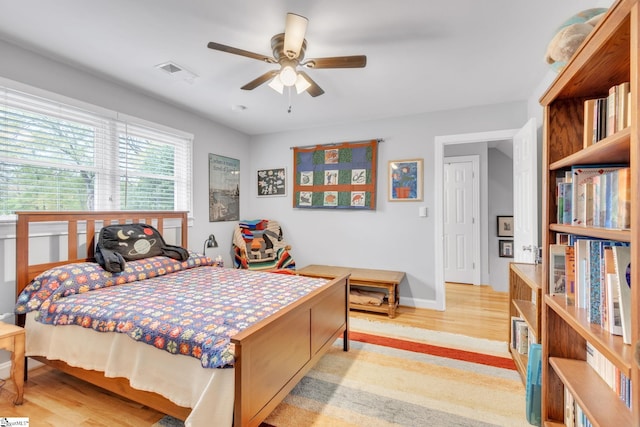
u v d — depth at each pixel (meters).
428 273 3.61
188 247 3.54
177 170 3.45
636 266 0.73
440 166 3.52
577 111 1.32
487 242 4.85
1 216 2.08
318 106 3.37
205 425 1.21
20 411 1.71
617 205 0.92
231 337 1.21
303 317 1.75
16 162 2.14
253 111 3.53
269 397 1.40
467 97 3.10
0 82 2.02
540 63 2.38
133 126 2.94
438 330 2.93
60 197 2.42
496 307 3.67
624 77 1.11
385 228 3.80
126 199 2.90
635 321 0.73
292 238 4.34
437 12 1.78
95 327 1.60
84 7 1.73
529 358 1.67
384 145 3.80
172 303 1.74
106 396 1.85
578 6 1.71
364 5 1.71
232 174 4.26
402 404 1.78
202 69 2.49
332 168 4.05
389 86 2.82
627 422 0.92
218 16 1.81
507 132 3.23
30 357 1.93
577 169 1.18
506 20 1.85
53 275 1.97
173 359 1.38
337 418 1.66
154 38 2.05
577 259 1.17
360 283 3.38
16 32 1.97
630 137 0.75
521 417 1.67
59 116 2.38
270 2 1.69
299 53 1.88
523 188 2.83
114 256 2.27
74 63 2.38
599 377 1.18
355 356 2.38
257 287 2.15
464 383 2.00
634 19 0.73
